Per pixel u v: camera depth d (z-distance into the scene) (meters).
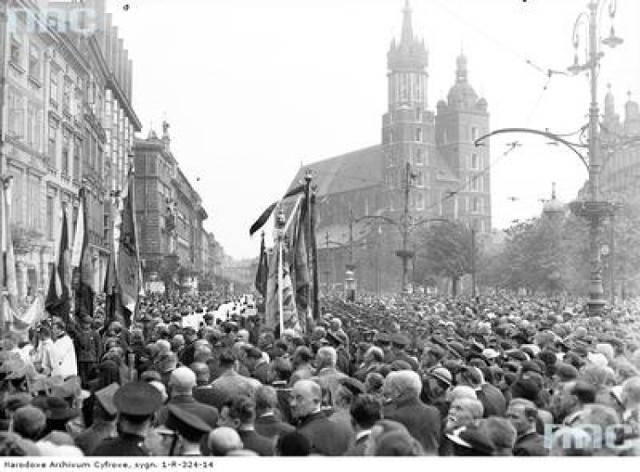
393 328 19.28
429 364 11.14
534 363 9.95
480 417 7.48
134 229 19.70
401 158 155.62
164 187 97.81
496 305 44.28
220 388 8.95
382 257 128.00
